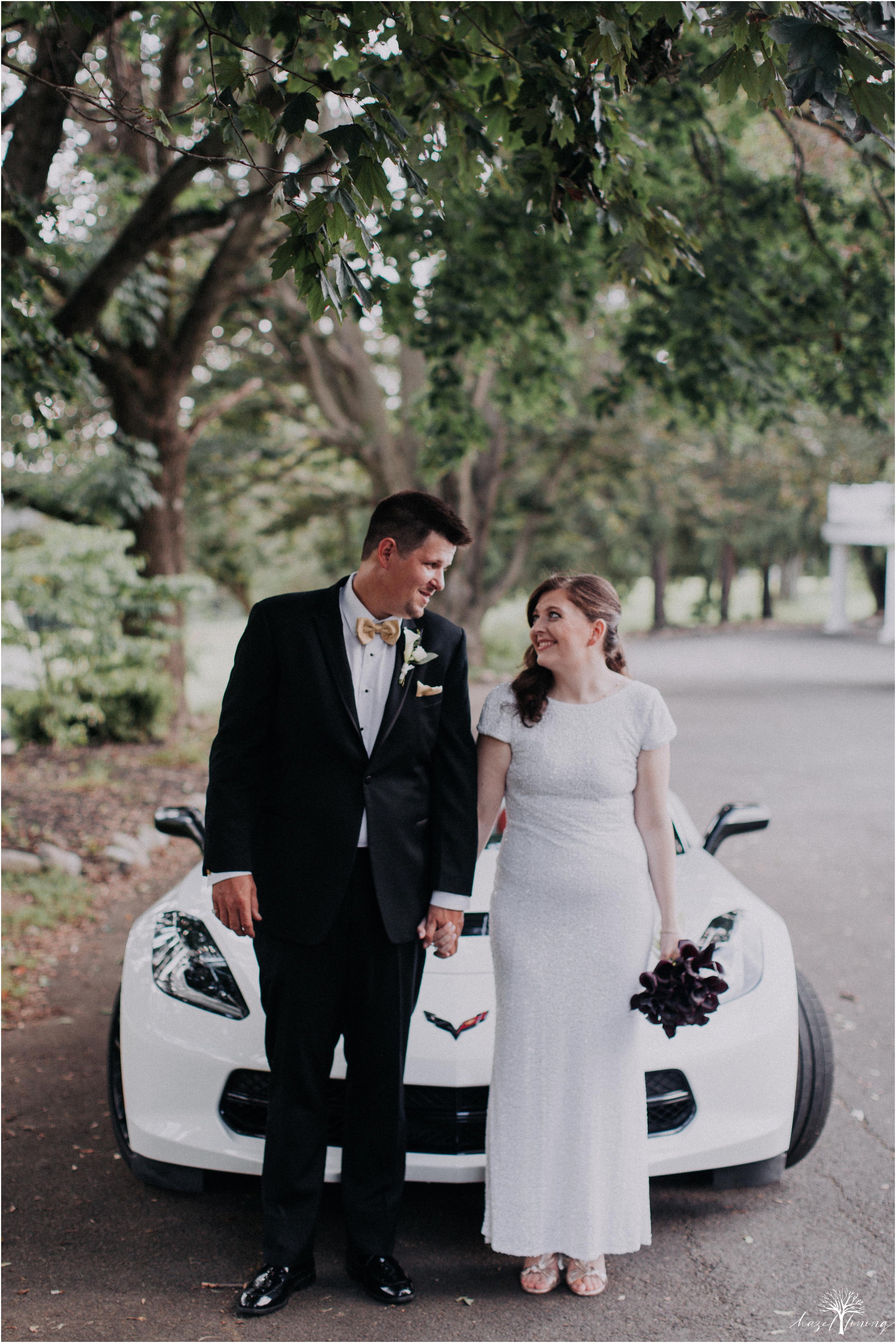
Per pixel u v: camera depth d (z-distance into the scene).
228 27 2.69
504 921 2.55
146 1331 2.40
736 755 11.69
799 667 23.27
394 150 2.48
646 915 2.56
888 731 13.49
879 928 5.75
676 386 8.50
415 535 2.36
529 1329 2.42
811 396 8.75
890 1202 2.99
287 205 2.41
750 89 2.52
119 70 6.39
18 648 9.85
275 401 18.59
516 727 2.55
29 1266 2.67
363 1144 2.55
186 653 12.53
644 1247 2.78
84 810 7.62
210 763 2.50
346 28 3.09
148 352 10.88
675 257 3.71
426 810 2.57
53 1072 3.85
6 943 5.17
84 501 10.71
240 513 25.45
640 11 2.75
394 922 2.46
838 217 7.85
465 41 3.30
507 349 9.68
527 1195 2.51
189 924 3.04
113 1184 3.10
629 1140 2.54
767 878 6.85
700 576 49.56
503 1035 2.54
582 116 3.06
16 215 4.91
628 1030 2.53
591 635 2.53
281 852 2.46
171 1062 2.75
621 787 2.53
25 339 4.87
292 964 2.46
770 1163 2.94
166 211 7.02
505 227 7.46
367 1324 2.43
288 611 2.48
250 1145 2.70
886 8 2.43
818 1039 3.03
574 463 22.22
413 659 2.45
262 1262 2.69
